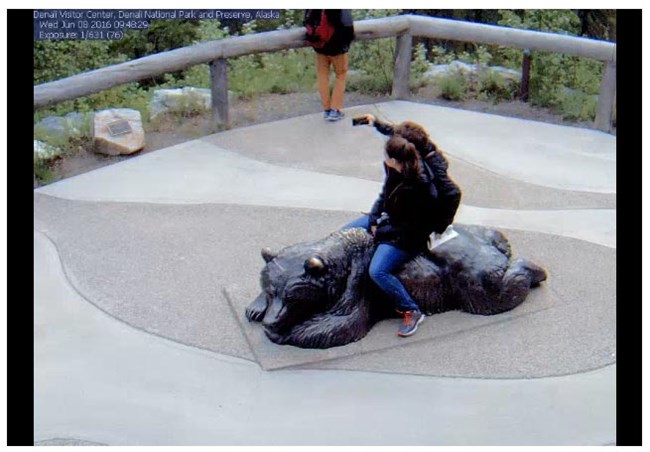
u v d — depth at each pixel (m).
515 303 6.59
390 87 11.04
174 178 8.81
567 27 11.65
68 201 8.32
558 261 7.32
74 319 6.55
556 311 6.63
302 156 9.33
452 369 6.02
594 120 10.28
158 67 9.37
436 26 10.47
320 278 6.07
